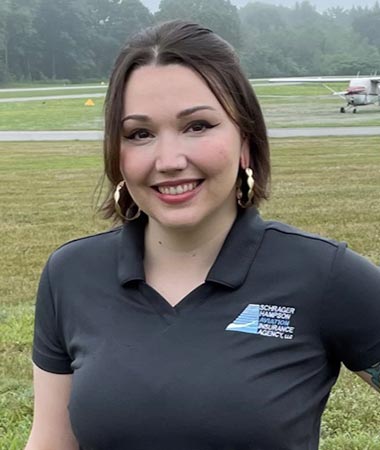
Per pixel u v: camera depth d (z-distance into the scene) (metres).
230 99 1.62
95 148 23.02
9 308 6.85
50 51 102.31
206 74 1.60
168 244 1.69
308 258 1.61
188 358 1.57
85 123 35.53
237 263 1.62
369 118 35.06
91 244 1.79
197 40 1.61
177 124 1.61
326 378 1.64
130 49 1.64
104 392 1.59
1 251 9.59
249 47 107.31
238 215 1.70
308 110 40.97
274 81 61.00
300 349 1.58
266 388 1.54
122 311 1.67
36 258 9.20
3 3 98.06
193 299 1.62
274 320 1.58
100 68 106.38
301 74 109.12
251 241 1.64
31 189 14.91
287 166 17.69
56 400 1.82
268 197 1.83
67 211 12.30
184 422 1.53
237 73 1.64
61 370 1.81
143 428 1.55
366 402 4.29
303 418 1.57
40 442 1.84
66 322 1.75
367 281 1.60
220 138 1.62
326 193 13.66
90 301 1.71
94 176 16.67
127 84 1.64
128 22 105.62
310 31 122.81
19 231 10.84
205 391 1.53
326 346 1.61
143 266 1.70
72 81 102.44
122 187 1.78
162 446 1.55
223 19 90.31
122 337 1.63
